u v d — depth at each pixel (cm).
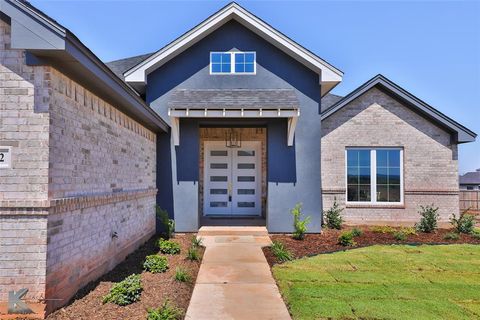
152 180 1000
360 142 1289
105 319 419
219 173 1426
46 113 428
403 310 475
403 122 1295
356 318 448
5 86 428
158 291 527
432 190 1280
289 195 1059
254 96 1022
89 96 551
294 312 466
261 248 859
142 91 1103
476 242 959
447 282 603
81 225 517
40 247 414
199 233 1042
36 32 399
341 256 784
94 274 565
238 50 1083
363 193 1294
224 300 519
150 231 958
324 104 1530
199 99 998
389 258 766
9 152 423
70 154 486
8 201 413
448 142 1293
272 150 1066
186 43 1034
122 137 718
